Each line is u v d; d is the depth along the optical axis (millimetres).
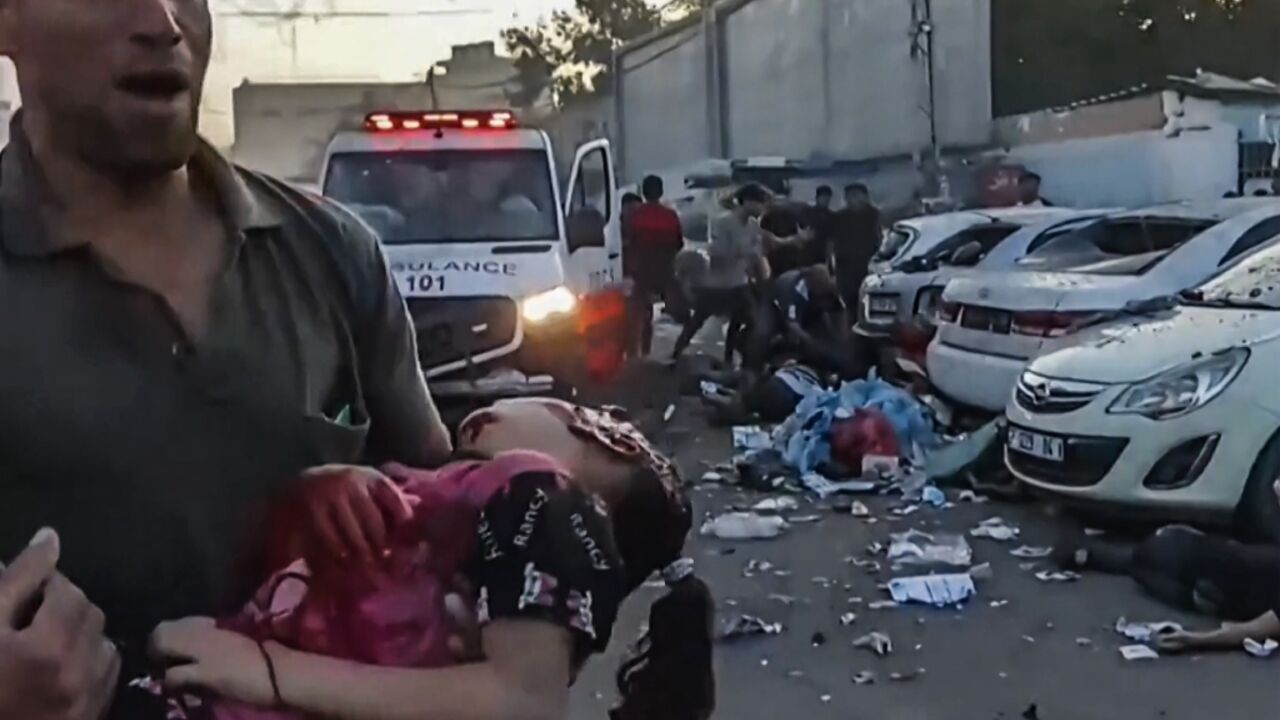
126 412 1667
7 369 1640
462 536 1707
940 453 9516
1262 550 6398
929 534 8164
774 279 13367
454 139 11570
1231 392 7105
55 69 1642
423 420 2096
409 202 11312
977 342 10203
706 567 7684
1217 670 5762
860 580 7320
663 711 2098
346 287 1898
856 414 9906
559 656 1672
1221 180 23047
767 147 37906
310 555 1720
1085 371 7641
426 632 1679
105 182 1688
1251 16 34594
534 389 10438
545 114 55625
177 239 1743
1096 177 24750
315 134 45719
